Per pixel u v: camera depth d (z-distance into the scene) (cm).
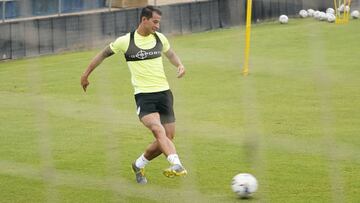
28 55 3941
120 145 2803
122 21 4300
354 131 2941
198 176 2350
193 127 3050
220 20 4688
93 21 2167
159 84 2194
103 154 2672
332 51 4472
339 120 3162
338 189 2173
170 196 2150
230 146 2714
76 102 3625
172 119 2222
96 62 2212
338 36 4712
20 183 2294
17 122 3216
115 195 2155
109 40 2305
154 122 2155
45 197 2152
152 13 2169
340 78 3906
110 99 3703
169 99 2209
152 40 2194
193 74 4266
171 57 2238
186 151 2653
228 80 4097
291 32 4491
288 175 2331
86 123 3183
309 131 2962
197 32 4553
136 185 2272
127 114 3372
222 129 2994
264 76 4069
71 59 4331
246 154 2586
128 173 2409
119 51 2200
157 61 2197
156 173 2402
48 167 2491
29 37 2962
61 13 3584
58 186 2256
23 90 3756
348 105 3456
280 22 4406
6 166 2500
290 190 2181
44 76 4125
